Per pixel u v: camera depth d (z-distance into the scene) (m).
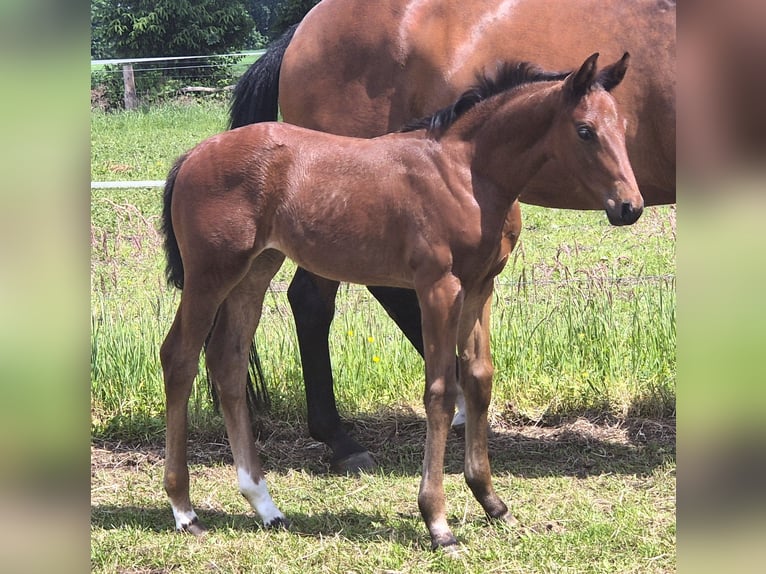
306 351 4.80
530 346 5.58
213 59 21.75
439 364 3.54
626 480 4.48
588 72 3.35
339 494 4.36
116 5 22.73
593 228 9.25
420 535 3.79
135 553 3.62
